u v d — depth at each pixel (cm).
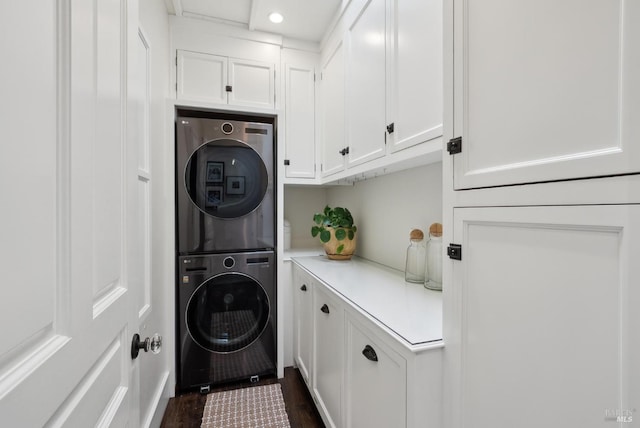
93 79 56
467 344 76
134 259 81
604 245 48
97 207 58
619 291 46
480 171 73
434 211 150
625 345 45
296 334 208
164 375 172
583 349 51
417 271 149
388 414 92
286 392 187
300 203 281
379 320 99
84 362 52
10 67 35
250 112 196
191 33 205
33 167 40
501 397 67
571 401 53
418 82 114
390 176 187
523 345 61
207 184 186
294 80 230
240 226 193
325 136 222
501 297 67
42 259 42
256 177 195
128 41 77
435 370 83
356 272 174
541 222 58
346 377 123
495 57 68
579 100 51
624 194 45
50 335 43
